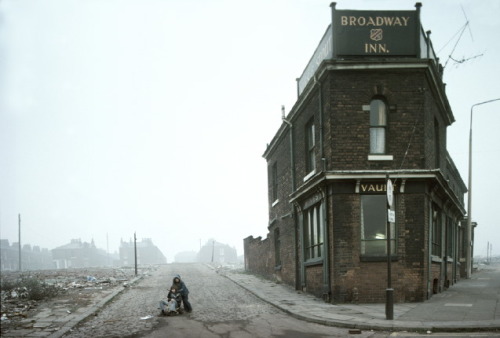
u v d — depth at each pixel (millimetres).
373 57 14406
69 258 115688
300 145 18219
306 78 18062
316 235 16156
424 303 13383
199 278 26547
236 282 22500
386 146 14320
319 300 14812
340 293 13758
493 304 12742
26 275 31906
